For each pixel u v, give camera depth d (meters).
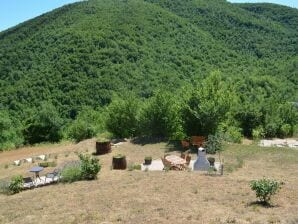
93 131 37.06
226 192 15.25
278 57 133.88
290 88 92.81
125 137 31.33
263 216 11.96
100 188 17.17
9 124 47.44
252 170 20.47
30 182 20.17
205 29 146.25
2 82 87.19
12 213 14.54
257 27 155.50
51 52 95.38
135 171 20.83
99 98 79.12
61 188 18.23
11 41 112.00
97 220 12.41
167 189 16.03
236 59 123.81
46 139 43.28
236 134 31.81
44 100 77.50
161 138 29.12
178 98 29.78
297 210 12.60
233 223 11.37
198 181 17.42
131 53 99.19
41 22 119.75
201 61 114.38
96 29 105.75
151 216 12.38
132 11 125.75
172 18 129.12
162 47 111.19
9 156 34.50
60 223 12.51
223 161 22.44
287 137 43.22
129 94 33.16
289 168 20.95
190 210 12.85
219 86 28.53
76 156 26.80
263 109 42.72
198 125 27.62
